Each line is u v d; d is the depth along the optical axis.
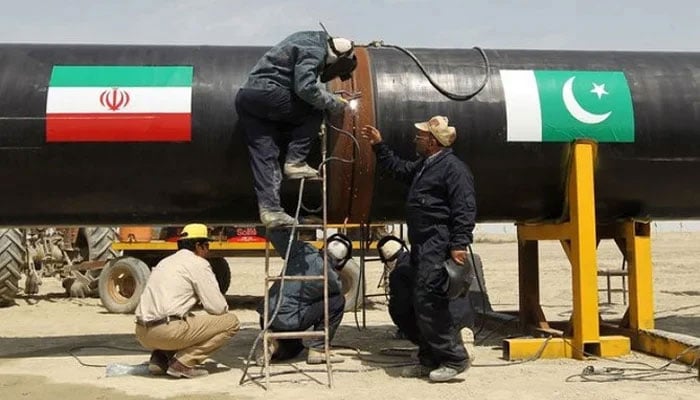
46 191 7.02
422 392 6.00
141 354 8.05
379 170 7.07
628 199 7.72
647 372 6.72
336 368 7.01
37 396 6.07
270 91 6.55
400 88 7.17
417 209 6.36
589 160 7.29
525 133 7.27
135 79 7.00
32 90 6.93
